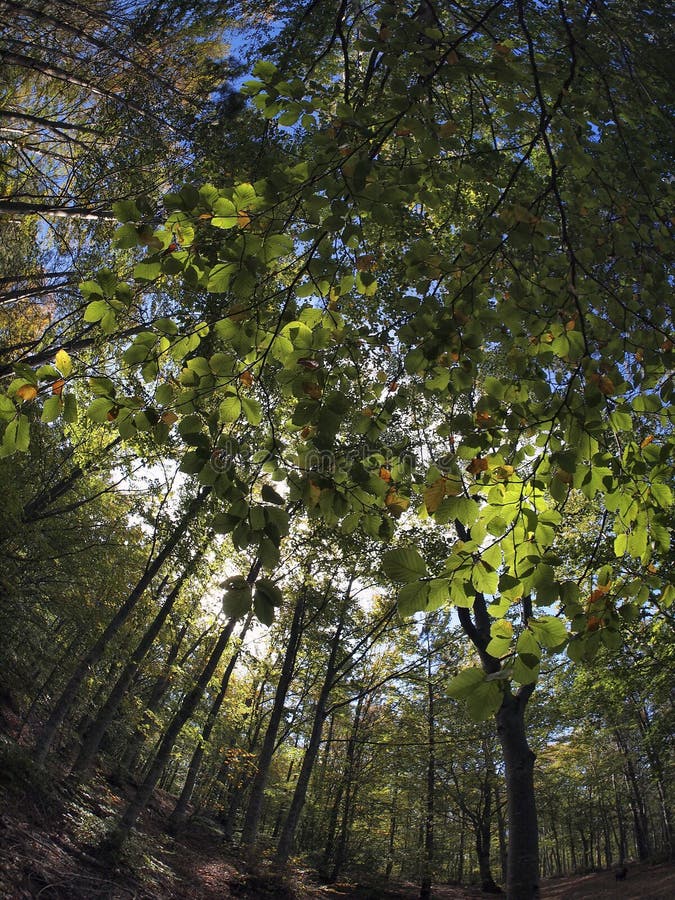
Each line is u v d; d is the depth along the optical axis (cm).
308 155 476
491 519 184
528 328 225
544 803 2575
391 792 2108
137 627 1291
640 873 2183
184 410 204
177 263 196
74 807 920
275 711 1445
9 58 603
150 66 650
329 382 228
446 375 222
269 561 168
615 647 186
